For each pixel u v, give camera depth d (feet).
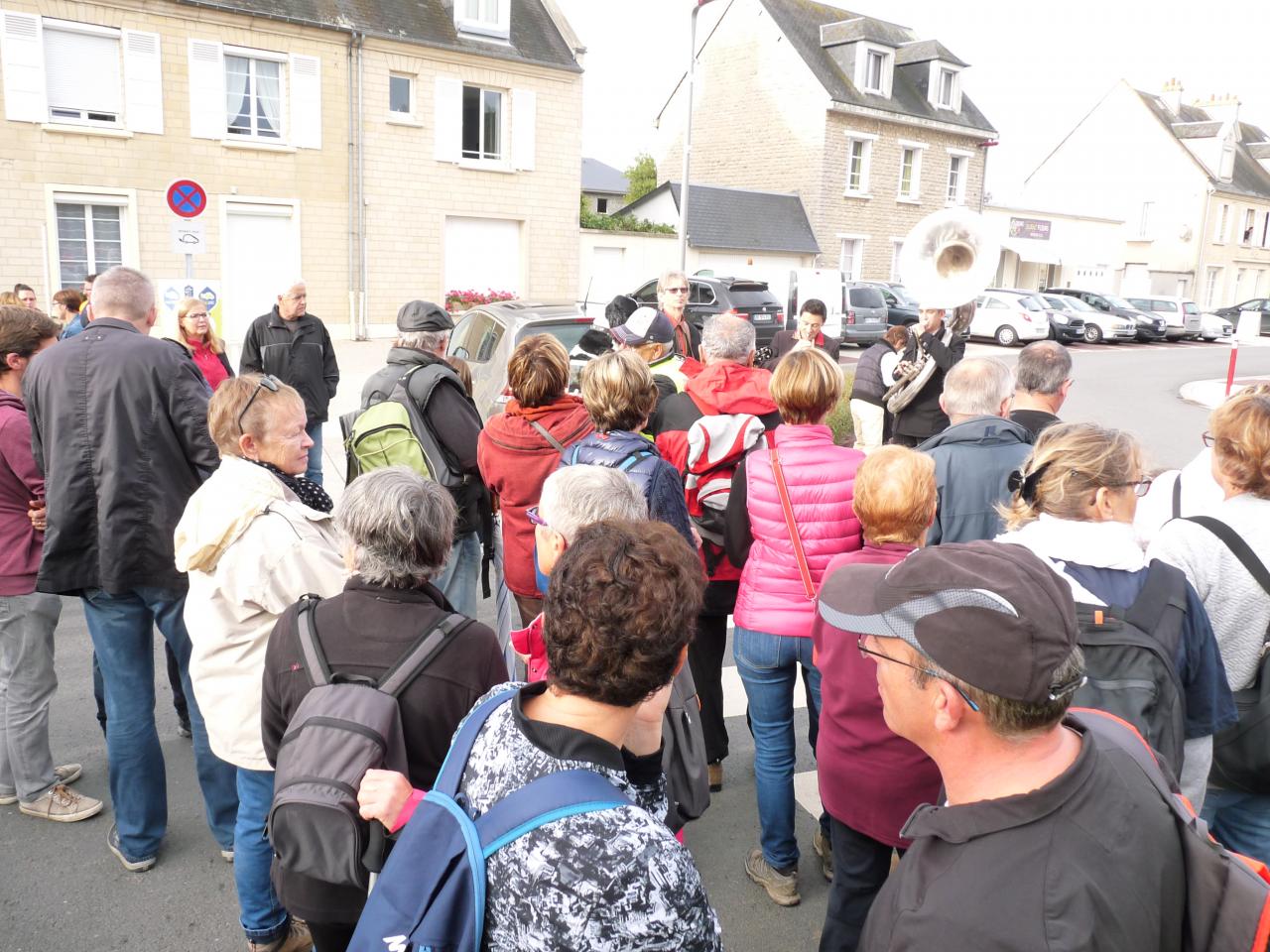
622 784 4.37
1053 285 126.52
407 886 4.17
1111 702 5.98
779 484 9.04
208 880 10.17
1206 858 4.05
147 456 9.37
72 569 9.42
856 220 94.84
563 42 72.54
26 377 9.60
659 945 3.91
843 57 94.63
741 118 97.35
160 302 57.82
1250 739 7.44
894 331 20.68
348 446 12.52
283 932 8.85
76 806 11.21
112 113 55.52
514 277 73.41
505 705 4.65
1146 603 6.45
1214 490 9.05
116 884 10.05
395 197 65.67
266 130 60.80
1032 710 3.97
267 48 58.95
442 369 12.52
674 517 9.80
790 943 9.40
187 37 56.24
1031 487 7.10
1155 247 135.54
